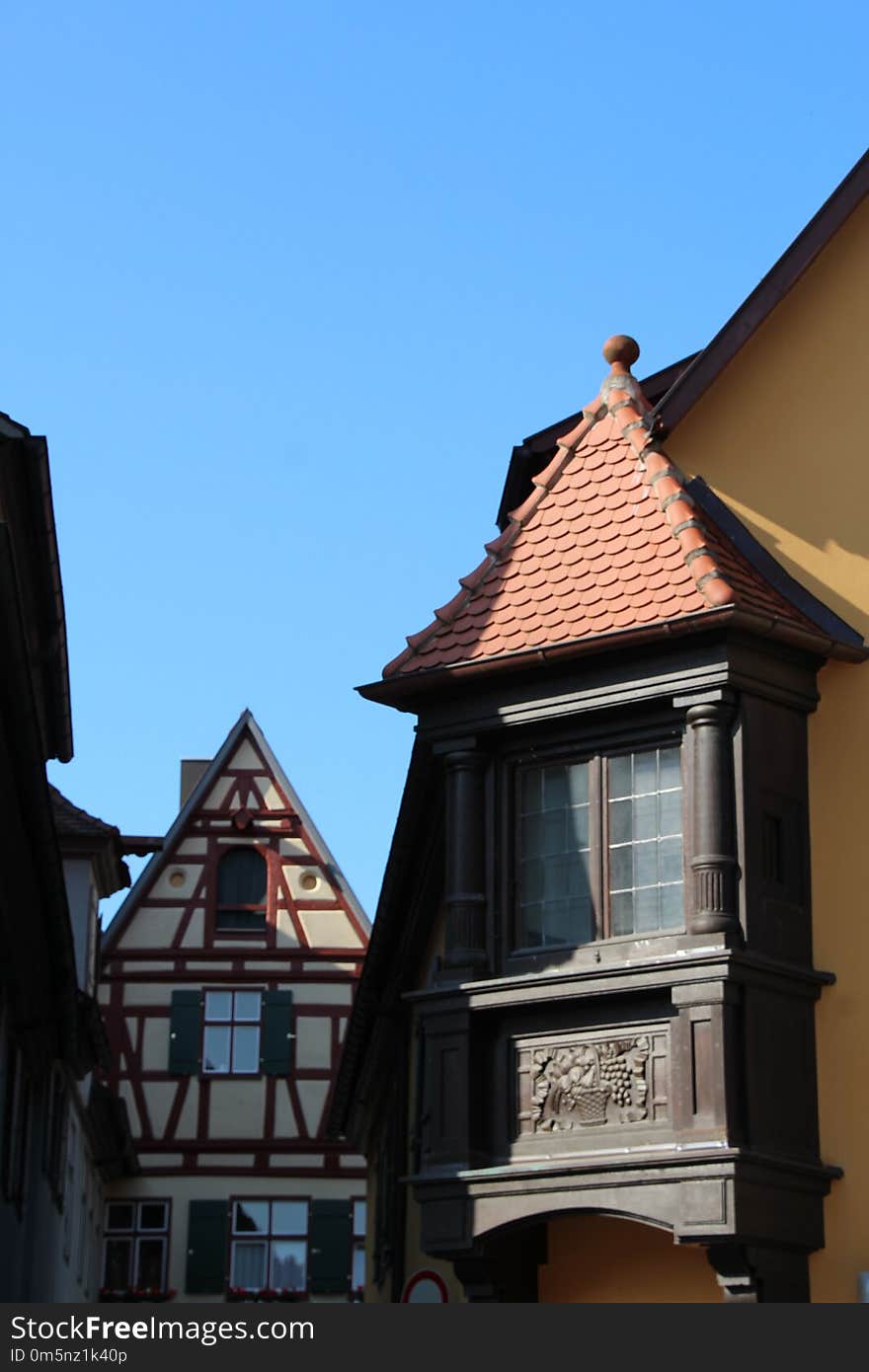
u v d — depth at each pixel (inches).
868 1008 586.6
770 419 644.1
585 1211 577.9
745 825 583.5
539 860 620.1
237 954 1593.3
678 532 616.1
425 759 676.1
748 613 584.7
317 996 1583.4
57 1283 1163.9
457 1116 605.0
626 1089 583.2
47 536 815.1
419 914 797.2
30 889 807.1
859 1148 576.4
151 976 1587.1
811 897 596.7
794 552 629.0
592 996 587.8
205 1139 1547.7
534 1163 591.8
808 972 583.8
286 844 1619.1
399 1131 895.7
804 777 604.7
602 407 668.1
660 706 604.7
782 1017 578.6
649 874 597.9
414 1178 607.2
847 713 610.9
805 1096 577.0
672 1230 561.0
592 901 603.5
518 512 660.1
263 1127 1551.4
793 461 637.3
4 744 693.9
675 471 637.9
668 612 596.7
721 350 646.5
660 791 602.5
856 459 631.2
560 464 663.8
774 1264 561.6
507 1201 592.4
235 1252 1528.1
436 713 639.1
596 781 612.7
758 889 581.9
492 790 631.8
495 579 648.4
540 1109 597.9
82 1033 1097.4
